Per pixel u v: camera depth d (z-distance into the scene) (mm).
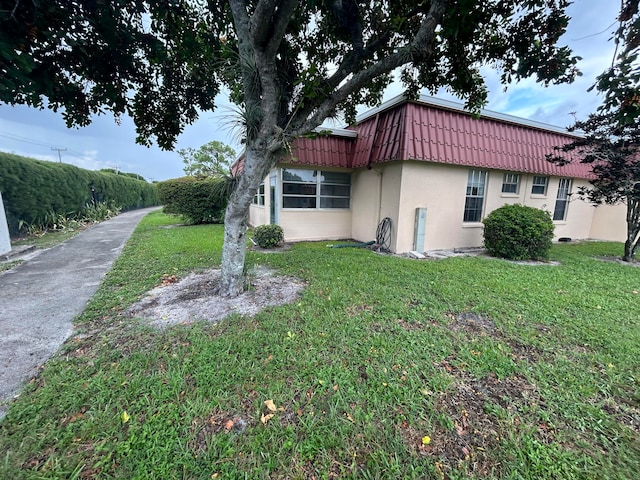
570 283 4539
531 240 6125
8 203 8117
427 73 4289
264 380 2094
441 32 3342
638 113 2146
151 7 3148
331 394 1960
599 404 1910
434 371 2223
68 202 10969
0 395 1927
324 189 8484
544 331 2912
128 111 4180
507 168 7406
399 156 6137
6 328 2887
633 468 1469
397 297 3758
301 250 6867
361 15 3586
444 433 1670
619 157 6086
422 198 6879
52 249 6836
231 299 3660
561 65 3336
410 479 1405
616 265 5953
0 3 2174
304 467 1459
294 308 3367
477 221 7820
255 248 7281
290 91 3691
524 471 1444
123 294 3816
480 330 2924
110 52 3340
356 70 3758
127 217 15406
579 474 1432
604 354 2502
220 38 3887
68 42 2721
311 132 3812
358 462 1491
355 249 7125
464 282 4469
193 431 1647
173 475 1397
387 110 6887
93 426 1663
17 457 1476
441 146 6512
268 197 9156
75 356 2408
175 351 2463
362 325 2961
